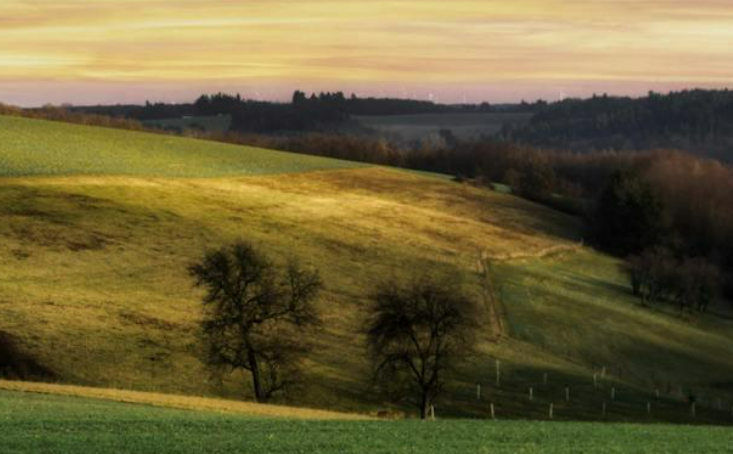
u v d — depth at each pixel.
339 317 86.19
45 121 162.12
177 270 90.19
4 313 71.50
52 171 118.19
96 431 33.91
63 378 62.88
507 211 153.25
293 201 129.25
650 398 82.50
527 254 130.50
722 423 77.44
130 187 117.00
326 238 112.50
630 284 129.88
